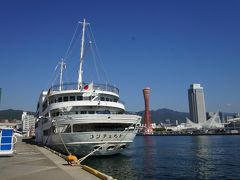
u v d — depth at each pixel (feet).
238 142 385.91
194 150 232.12
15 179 55.31
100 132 124.98
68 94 141.79
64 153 141.79
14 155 106.32
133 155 175.63
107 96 144.66
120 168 116.98
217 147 272.92
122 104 147.02
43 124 179.01
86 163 125.59
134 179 97.09
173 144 346.54
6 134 102.63
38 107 225.97
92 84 140.36
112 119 126.52
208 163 141.49
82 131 127.75
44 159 92.48
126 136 131.75
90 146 127.03
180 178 100.53
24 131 567.59
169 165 132.57
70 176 59.06
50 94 149.59
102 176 56.80
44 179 55.47
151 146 299.17
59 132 132.57
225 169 121.39
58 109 141.08
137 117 135.95
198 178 101.09
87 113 136.36
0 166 74.43
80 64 160.35
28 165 76.64
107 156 137.59
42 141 183.83
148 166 127.13
